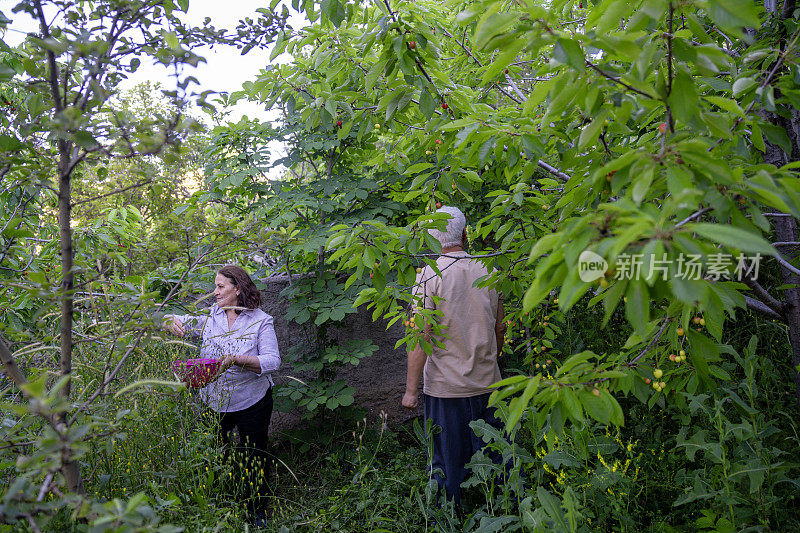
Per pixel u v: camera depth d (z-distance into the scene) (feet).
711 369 6.20
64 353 4.75
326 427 12.61
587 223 3.33
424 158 9.93
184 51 4.17
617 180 4.00
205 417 9.04
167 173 5.02
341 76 8.71
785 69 5.87
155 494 6.17
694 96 3.80
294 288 12.53
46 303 5.06
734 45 7.63
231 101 10.11
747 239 2.62
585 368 4.35
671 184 3.44
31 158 4.89
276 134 12.42
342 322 14.12
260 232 6.80
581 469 7.60
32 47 4.41
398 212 13.56
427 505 8.38
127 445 6.85
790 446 7.77
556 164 9.34
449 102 7.29
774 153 7.03
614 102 4.16
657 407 9.94
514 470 7.20
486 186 13.71
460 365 8.70
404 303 11.94
